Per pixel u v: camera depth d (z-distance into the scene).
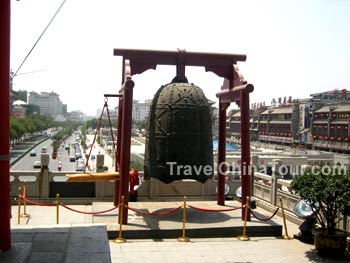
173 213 12.78
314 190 9.73
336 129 79.81
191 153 11.87
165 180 11.91
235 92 12.91
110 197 15.08
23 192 13.73
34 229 7.29
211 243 10.74
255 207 14.95
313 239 10.90
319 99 97.81
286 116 100.12
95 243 6.48
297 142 93.44
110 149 87.69
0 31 5.98
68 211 13.72
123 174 11.47
